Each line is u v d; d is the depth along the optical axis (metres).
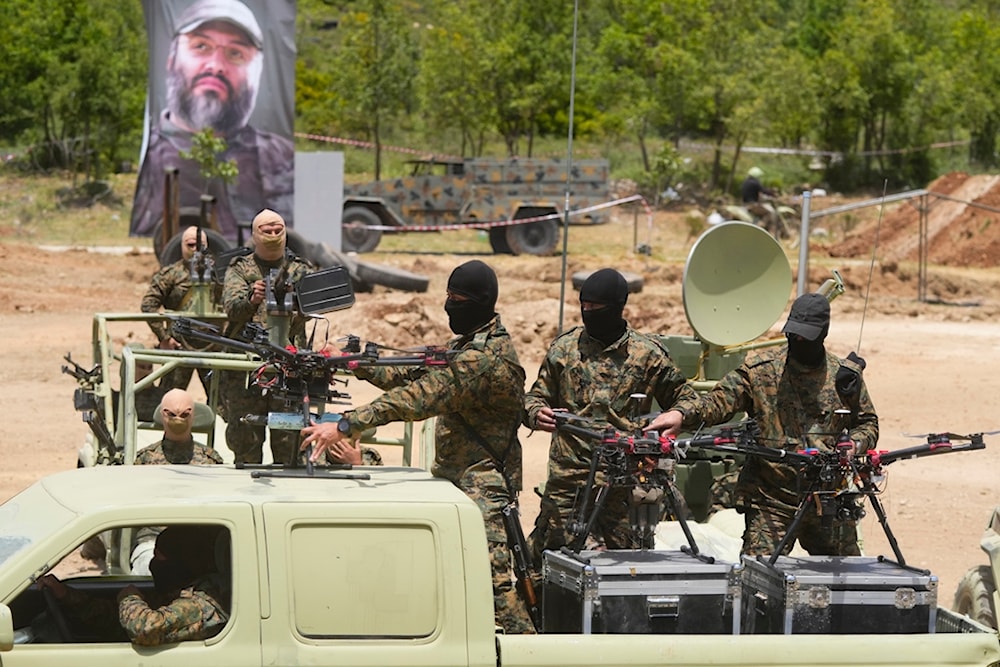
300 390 12.93
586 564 12.31
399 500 11.31
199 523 10.89
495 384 13.28
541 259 82.50
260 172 79.12
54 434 33.75
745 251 19.56
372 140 122.06
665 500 16.16
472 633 11.18
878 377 46.56
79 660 10.65
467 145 125.38
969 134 133.25
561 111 127.56
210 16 78.00
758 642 11.69
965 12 148.12
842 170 123.19
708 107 114.62
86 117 111.19
